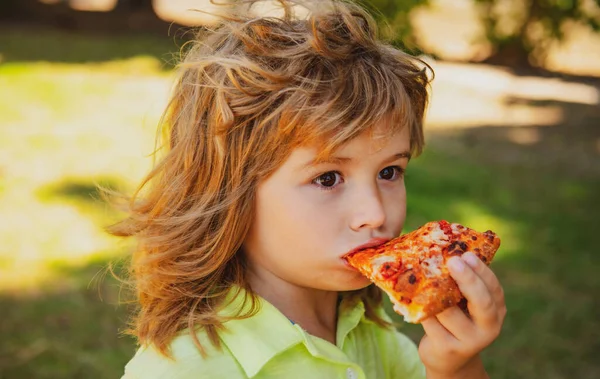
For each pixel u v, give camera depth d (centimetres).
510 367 367
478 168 716
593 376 362
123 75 1065
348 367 155
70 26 1460
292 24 155
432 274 137
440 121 920
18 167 629
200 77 155
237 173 148
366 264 140
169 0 1775
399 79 152
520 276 472
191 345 148
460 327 142
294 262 147
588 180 703
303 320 160
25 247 473
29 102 868
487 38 1130
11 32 1351
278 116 142
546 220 577
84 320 388
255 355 147
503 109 1003
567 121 949
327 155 140
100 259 459
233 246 151
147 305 160
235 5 167
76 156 672
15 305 400
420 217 555
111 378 339
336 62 146
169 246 155
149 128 786
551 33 1107
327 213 143
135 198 173
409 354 191
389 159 146
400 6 592
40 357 354
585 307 429
